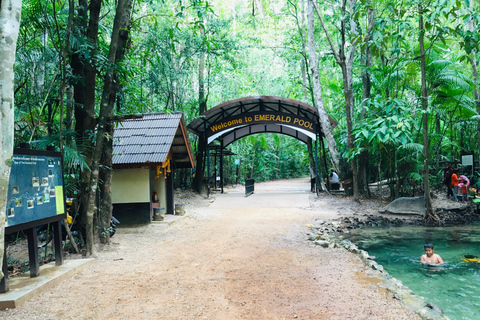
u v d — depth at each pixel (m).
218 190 21.16
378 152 14.38
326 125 16.19
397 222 11.12
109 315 3.84
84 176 7.11
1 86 3.13
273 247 7.16
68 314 3.88
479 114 13.55
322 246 7.27
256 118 17.77
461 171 15.90
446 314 4.11
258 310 3.92
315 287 4.65
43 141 6.21
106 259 6.36
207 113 16.69
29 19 6.89
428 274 5.82
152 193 11.29
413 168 14.04
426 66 12.30
